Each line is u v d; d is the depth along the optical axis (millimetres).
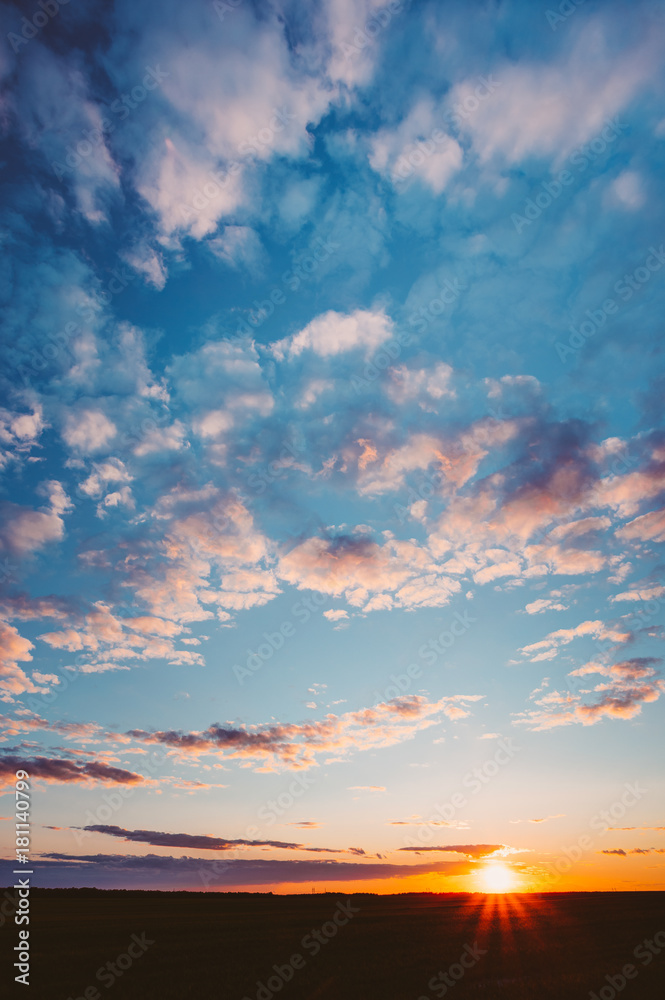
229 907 82438
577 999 23828
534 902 83688
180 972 30234
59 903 93875
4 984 27984
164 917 62844
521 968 30672
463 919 56375
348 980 28031
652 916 56406
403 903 87938
